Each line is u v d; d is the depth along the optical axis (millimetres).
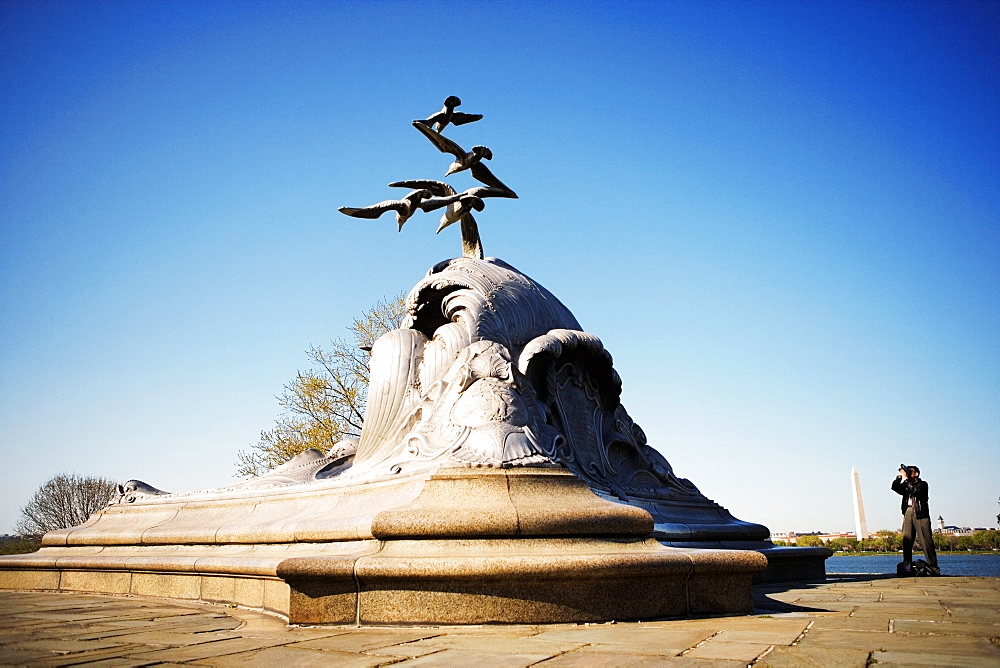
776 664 4164
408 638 5469
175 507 12711
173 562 10195
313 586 6414
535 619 6145
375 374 11281
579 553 6695
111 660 4625
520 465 7699
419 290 11383
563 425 10477
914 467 13102
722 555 6844
